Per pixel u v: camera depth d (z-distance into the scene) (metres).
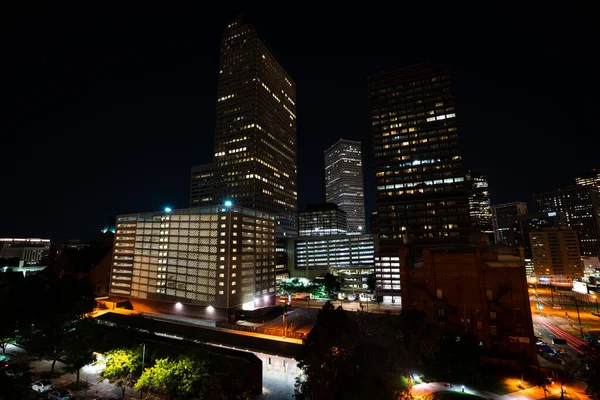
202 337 71.94
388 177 151.75
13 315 63.38
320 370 42.56
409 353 47.97
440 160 145.25
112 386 51.09
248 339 70.75
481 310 63.72
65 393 44.44
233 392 43.41
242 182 197.88
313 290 145.88
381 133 157.50
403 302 69.50
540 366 60.66
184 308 104.69
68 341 56.03
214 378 41.91
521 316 61.69
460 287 66.12
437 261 68.69
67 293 70.88
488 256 66.25
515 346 60.81
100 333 57.84
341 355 44.59
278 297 148.75
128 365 46.94
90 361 52.28
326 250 182.38
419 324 51.69
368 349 48.56
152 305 111.56
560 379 52.31
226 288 98.50
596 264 198.25
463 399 42.84
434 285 67.94
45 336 60.09
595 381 40.00
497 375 54.69
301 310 114.25
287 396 49.38
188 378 41.62
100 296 128.25
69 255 147.12
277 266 183.12
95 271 133.25
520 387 50.59
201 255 104.94
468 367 50.12
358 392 41.53
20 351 67.56
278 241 186.88
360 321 63.16
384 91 162.00
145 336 56.31
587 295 157.00
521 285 62.72
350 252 176.25
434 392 45.72
